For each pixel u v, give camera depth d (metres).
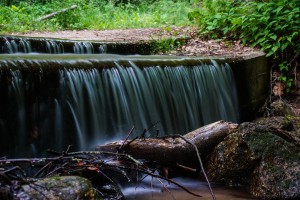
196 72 6.44
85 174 3.80
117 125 5.32
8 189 2.80
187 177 4.79
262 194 4.23
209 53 7.70
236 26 8.37
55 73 4.80
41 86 4.67
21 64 4.57
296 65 7.56
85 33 9.38
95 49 6.91
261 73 7.40
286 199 4.13
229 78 6.88
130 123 5.44
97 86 5.19
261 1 8.95
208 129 4.84
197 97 6.36
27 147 4.53
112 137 5.25
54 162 3.66
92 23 11.73
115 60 5.58
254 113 7.32
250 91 7.18
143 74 5.75
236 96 6.95
